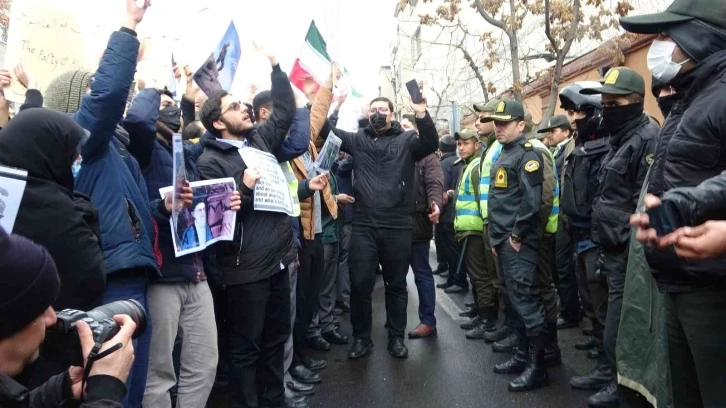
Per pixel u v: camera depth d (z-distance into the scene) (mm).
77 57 3143
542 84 13117
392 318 4914
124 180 2531
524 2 9305
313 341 5270
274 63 3598
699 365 2078
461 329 5699
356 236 4816
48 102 2785
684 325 2111
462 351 4961
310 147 4691
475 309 6008
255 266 3217
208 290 3086
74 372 1417
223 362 4398
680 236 1652
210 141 3324
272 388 3549
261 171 3326
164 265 2807
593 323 4027
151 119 2812
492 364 4578
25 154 1970
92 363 1363
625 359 2738
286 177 3896
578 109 4070
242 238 3215
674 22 2150
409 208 4816
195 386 2998
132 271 2451
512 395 3914
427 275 5539
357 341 4957
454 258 7422
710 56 2094
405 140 4805
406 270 4883
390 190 4727
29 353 1265
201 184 2859
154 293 2799
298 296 4445
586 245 3928
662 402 2328
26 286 1213
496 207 4211
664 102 2371
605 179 3285
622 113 3262
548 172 4273
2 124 2781
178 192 2645
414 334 5434
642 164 3107
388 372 4512
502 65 15820
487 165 5113
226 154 3311
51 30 3004
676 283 2115
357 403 3920
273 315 3473
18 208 1876
